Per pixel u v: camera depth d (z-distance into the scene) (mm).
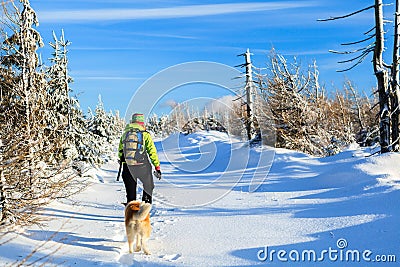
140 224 5898
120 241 6562
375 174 10750
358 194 8977
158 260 5543
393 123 14016
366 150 18297
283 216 7797
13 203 6816
